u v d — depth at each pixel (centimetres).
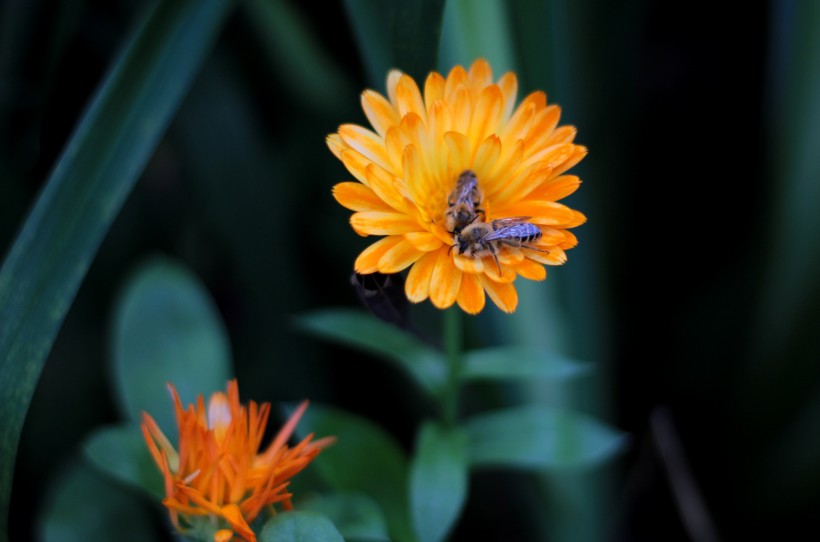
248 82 48
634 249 50
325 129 47
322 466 41
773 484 47
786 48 44
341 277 49
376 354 49
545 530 46
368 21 42
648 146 51
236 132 46
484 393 46
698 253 50
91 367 47
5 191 46
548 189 38
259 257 47
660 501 49
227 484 37
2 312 39
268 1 45
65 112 47
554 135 38
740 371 48
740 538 48
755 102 49
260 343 48
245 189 47
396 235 37
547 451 41
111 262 48
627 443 49
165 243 48
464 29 42
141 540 44
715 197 50
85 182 40
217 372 43
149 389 43
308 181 48
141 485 40
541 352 43
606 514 46
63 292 39
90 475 44
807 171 44
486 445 42
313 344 48
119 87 40
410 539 41
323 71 46
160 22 41
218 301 49
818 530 48
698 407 49
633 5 45
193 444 37
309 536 37
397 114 38
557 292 45
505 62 43
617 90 45
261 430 38
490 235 37
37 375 39
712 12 50
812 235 45
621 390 50
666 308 50
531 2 42
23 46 44
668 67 51
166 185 48
